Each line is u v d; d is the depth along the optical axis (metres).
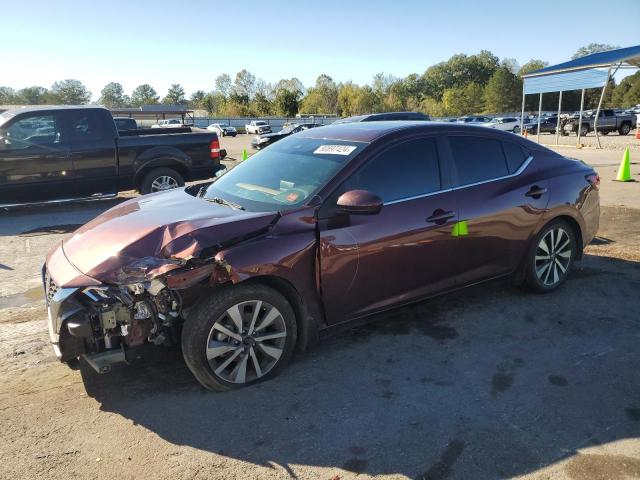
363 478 2.62
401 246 3.84
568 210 4.80
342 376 3.56
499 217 4.35
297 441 2.90
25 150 8.83
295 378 3.54
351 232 3.62
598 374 3.55
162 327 3.26
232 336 3.29
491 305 4.71
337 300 3.65
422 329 4.26
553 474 2.62
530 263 4.71
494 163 4.48
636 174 13.48
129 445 2.88
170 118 73.56
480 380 3.49
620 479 2.58
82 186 9.38
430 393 3.34
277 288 3.48
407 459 2.75
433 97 130.88
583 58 25.64
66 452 2.83
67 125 9.13
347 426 3.02
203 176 10.36
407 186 3.95
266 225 3.40
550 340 4.04
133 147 9.61
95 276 3.11
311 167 3.94
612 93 104.44
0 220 8.99
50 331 3.23
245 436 2.95
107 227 3.65
